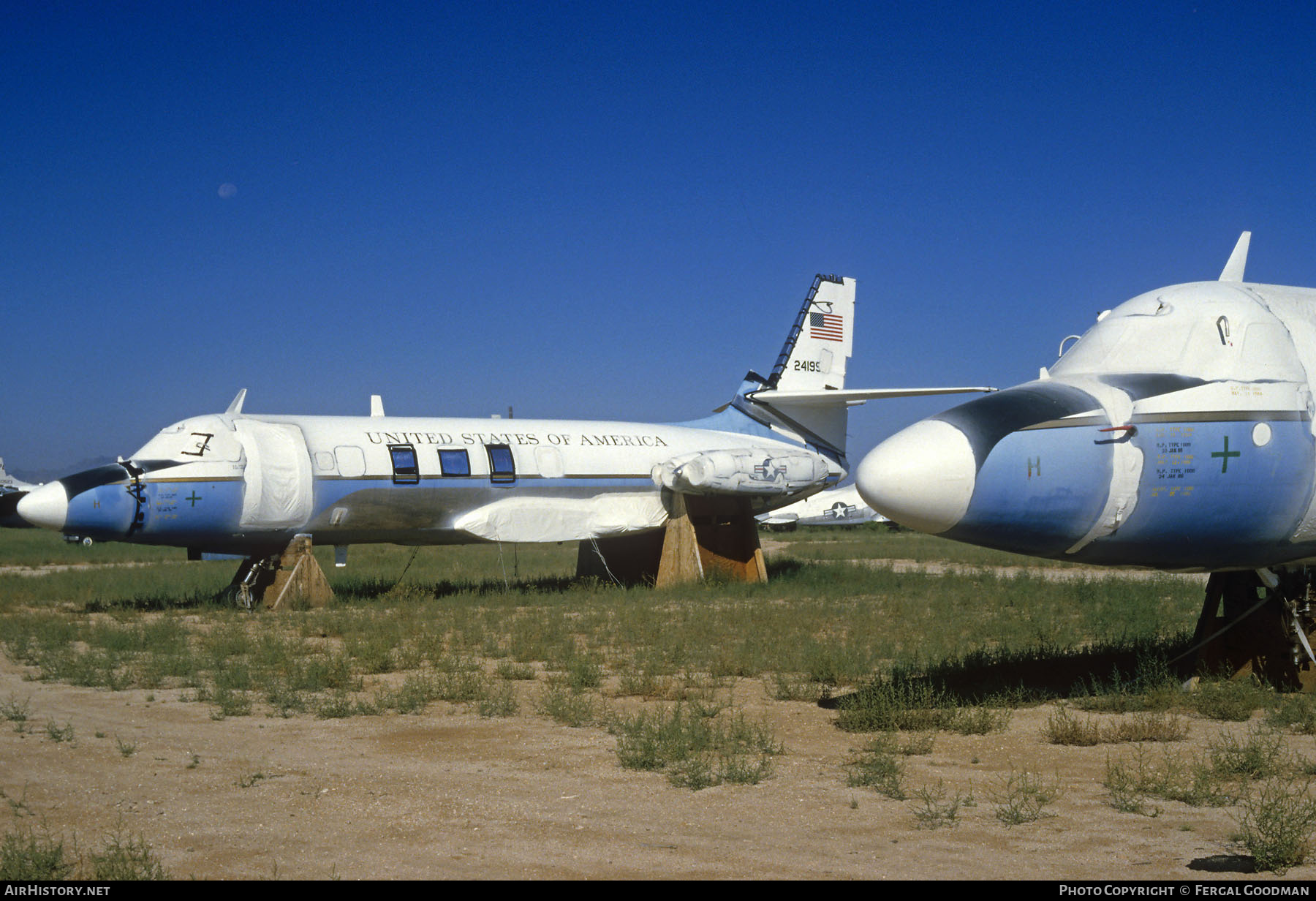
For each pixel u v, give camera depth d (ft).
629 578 84.02
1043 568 102.63
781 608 60.80
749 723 29.89
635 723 28.86
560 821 19.93
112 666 40.09
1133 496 29.53
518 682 38.09
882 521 217.36
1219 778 22.49
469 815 20.40
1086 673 37.17
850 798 21.50
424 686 35.27
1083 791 21.79
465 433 73.15
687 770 23.52
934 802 21.06
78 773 24.08
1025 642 45.68
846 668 38.06
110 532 61.77
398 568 100.32
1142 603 61.93
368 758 25.64
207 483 63.16
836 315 88.43
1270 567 32.55
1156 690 32.78
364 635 49.73
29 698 33.94
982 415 29.81
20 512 60.85
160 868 16.99
